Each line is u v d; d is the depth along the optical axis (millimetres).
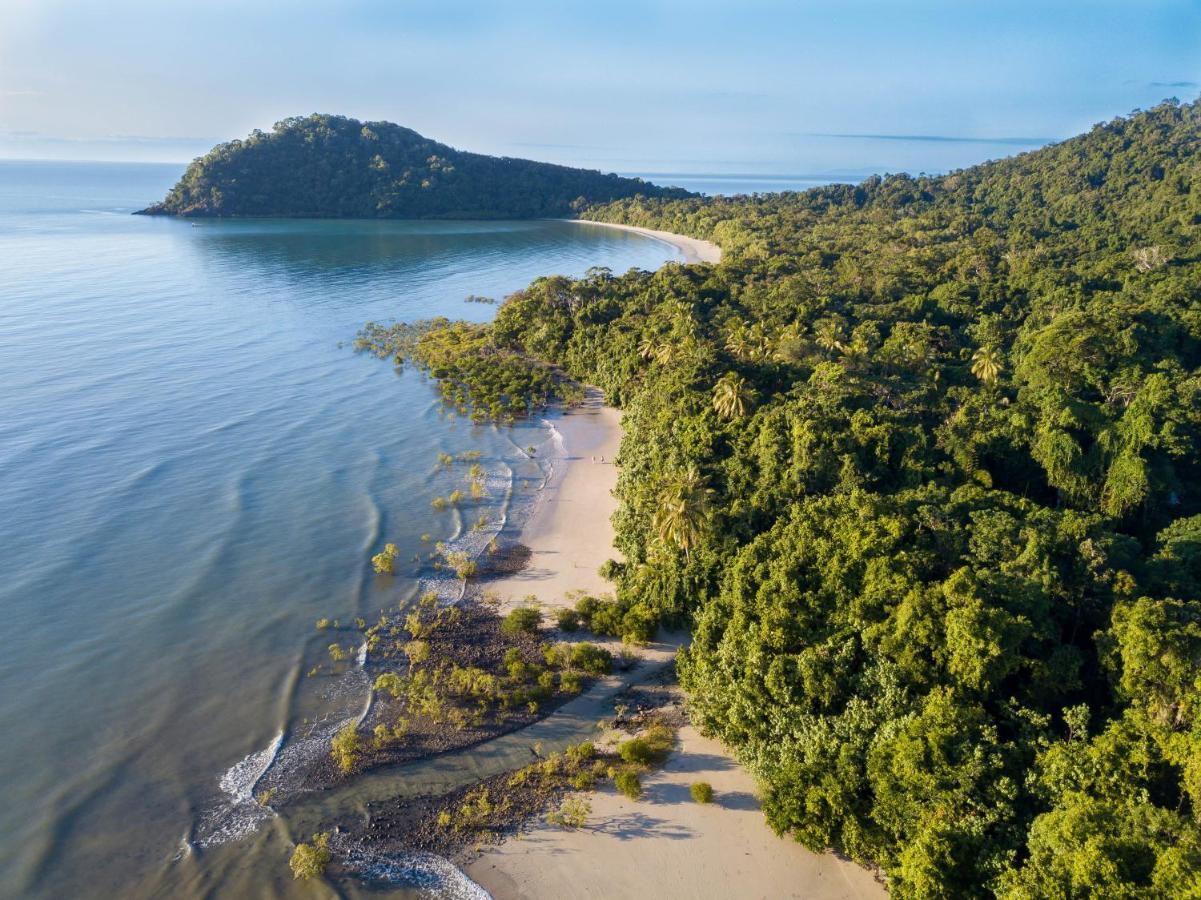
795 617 45125
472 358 123125
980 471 64250
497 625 56781
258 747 44375
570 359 121938
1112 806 29859
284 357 123000
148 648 52375
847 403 72875
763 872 36938
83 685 48469
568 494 79125
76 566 61531
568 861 37562
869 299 132125
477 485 78812
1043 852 29469
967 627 36906
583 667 51625
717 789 41844
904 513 50625
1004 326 109438
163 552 64375
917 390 79062
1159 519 62625
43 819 38781
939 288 128250
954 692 36906
